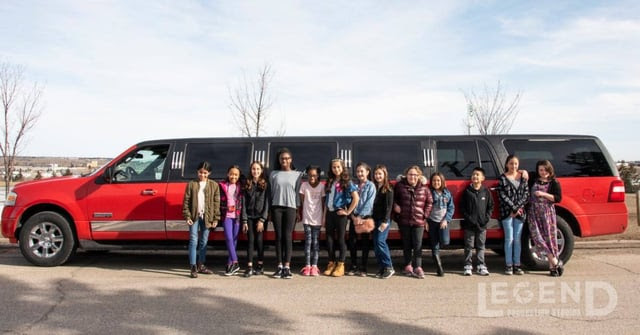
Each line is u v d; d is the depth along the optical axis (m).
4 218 7.30
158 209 7.08
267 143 7.33
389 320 4.67
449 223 6.89
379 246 6.60
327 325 4.52
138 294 5.64
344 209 6.57
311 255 6.80
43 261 7.16
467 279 6.52
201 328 4.42
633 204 15.39
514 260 6.80
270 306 5.14
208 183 6.70
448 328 4.44
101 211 7.13
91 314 4.84
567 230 6.94
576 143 7.27
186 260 8.01
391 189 6.61
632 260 7.72
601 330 4.38
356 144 7.30
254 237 6.77
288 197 6.55
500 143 7.25
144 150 7.41
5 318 4.70
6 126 11.80
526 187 6.74
